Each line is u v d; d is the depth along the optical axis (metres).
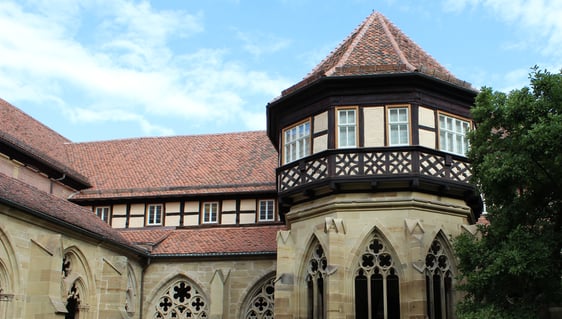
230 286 32.31
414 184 23.58
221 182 36.03
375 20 29.09
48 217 24.55
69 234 26.44
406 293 23.09
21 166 30.98
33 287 23.66
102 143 42.41
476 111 20.16
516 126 19.11
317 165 24.83
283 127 27.50
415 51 28.12
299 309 25.12
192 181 36.62
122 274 29.00
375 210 24.19
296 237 25.97
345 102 25.11
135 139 42.41
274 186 34.59
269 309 31.86
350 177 23.92
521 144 18.42
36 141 36.34
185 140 41.50
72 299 27.50
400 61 25.83
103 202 36.38
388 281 29.38
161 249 33.47
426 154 24.17
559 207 19.47
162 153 40.38
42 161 31.98
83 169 39.41
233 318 31.97
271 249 32.06
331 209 24.53
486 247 19.77
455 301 24.02
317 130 25.55
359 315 28.59
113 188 37.12
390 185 24.16
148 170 38.66
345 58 26.44
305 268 25.45
